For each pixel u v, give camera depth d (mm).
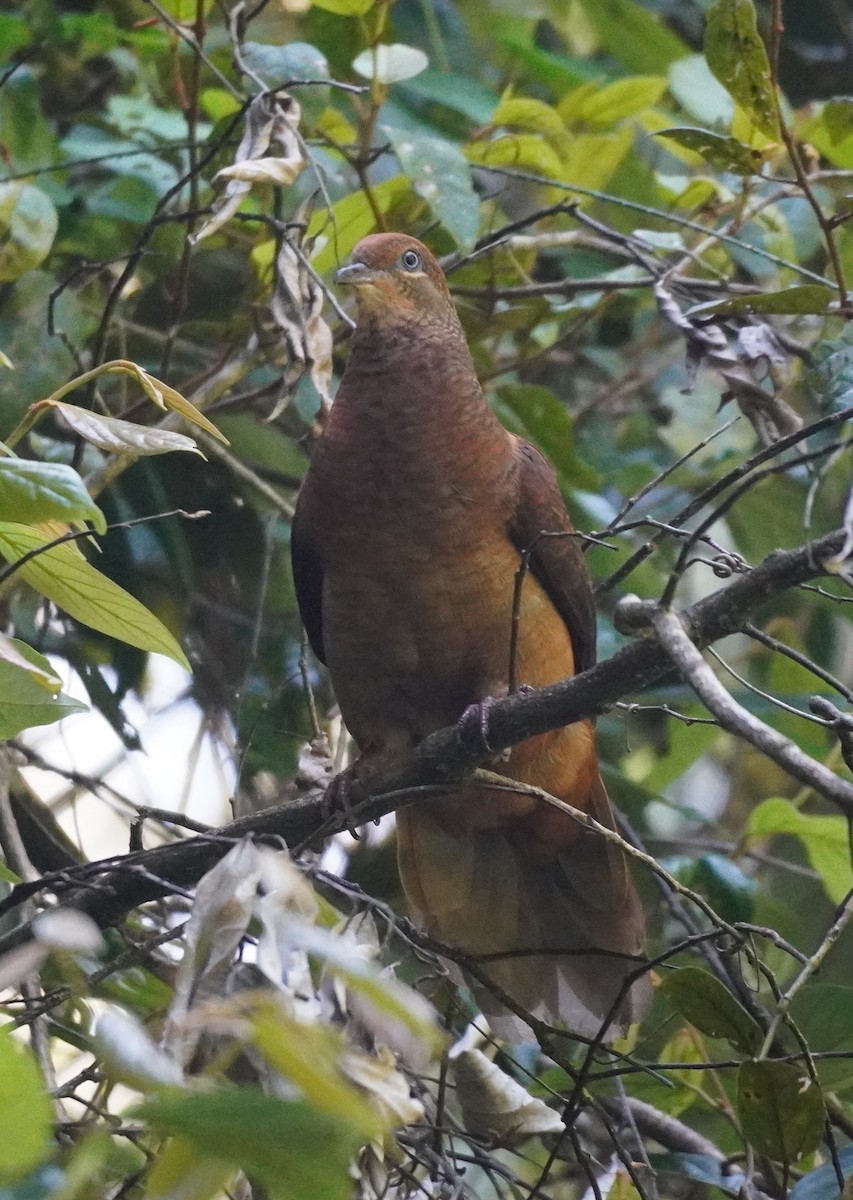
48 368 8812
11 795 9000
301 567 8812
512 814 8609
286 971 4512
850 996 7609
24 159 9820
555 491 8609
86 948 3846
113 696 9312
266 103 8094
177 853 7062
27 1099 3561
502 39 11414
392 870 9852
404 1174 6184
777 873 11836
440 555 8188
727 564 6418
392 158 10891
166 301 10406
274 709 9750
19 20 10297
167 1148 4090
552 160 10172
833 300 7902
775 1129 6617
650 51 11977
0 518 5320
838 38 13180
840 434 10688
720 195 10008
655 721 12555
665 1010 9250
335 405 8555
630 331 11734
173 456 10219
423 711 8711
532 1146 8734
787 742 4875
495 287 10109
